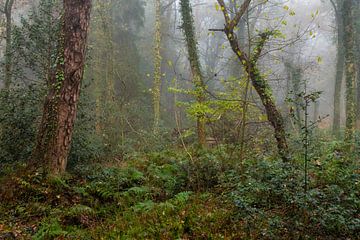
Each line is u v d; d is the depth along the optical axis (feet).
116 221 20.79
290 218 17.21
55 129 26.94
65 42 27.89
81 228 20.48
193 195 24.72
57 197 23.31
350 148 27.89
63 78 27.53
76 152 33.55
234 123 38.75
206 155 29.55
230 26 30.19
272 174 20.48
